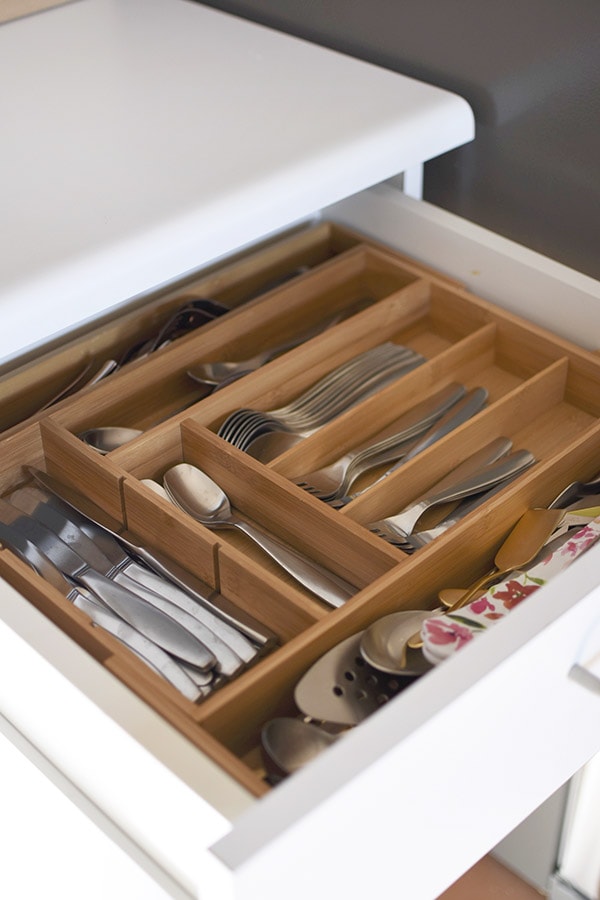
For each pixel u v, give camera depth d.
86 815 0.67
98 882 0.72
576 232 0.93
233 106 0.93
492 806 0.67
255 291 1.01
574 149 0.89
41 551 0.73
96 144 0.87
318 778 0.50
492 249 0.92
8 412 0.88
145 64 1.00
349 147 0.87
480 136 0.96
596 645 0.66
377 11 0.98
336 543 0.73
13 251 0.76
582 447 0.79
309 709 0.61
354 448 0.85
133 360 0.92
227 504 0.78
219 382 0.89
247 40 1.05
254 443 0.83
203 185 0.83
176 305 0.95
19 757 0.72
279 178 0.84
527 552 0.74
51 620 0.67
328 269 0.96
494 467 0.80
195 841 0.57
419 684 0.54
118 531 0.77
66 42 1.04
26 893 0.88
